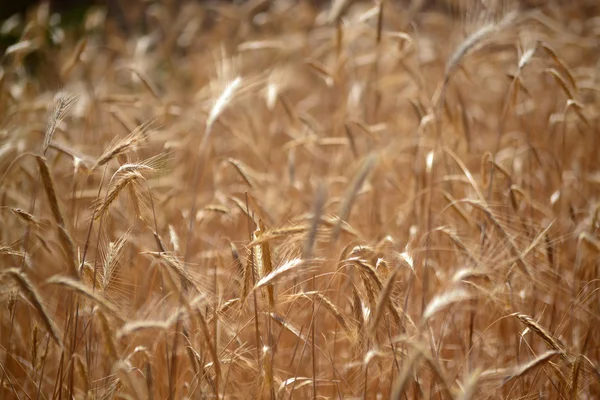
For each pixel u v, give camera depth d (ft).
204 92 17.69
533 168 13.60
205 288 8.33
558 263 11.01
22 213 8.48
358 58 17.10
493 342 10.03
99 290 7.97
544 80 16.51
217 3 27.50
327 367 10.31
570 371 9.09
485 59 15.58
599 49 19.45
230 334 8.67
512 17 10.32
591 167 14.12
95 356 9.56
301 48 21.76
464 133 12.16
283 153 17.24
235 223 12.96
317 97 20.71
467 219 10.23
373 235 12.13
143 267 11.40
